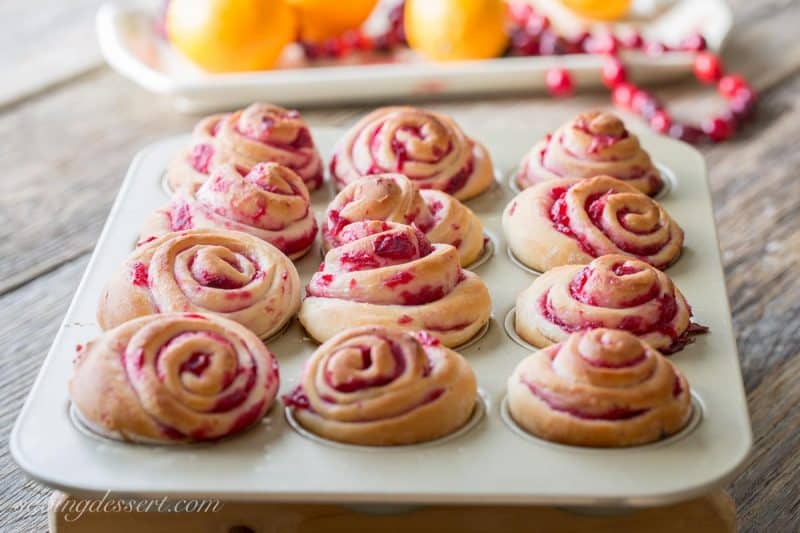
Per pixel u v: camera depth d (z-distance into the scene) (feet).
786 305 3.12
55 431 2.37
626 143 2.95
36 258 3.26
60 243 3.31
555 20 4.08
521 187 3.02
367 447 2.34
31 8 4.50
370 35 3.98
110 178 3.53
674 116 3.70
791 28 4.21
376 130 3.00
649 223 2.75
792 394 2.87
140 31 3.92
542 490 2.25
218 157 2.93
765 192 3.46
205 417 2.34
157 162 3.06
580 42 3.81
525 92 3.78
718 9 3.97
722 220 3.38
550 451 2.33
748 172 3.53
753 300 3.14
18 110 3.82
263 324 2.57
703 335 2.57
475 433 2.37
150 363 2.36
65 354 2.52
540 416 2.35
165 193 2.97
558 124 3.63
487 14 3.71
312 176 2.98
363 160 2.97
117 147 3.65
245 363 2.40
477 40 3.72
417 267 2.57
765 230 3.34
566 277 2.61
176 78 3.74
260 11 3.64
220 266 2.57
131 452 2.33
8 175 3.55
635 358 2.36
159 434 2.33
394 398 2.34
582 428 2.33
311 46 3.82
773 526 2.59
